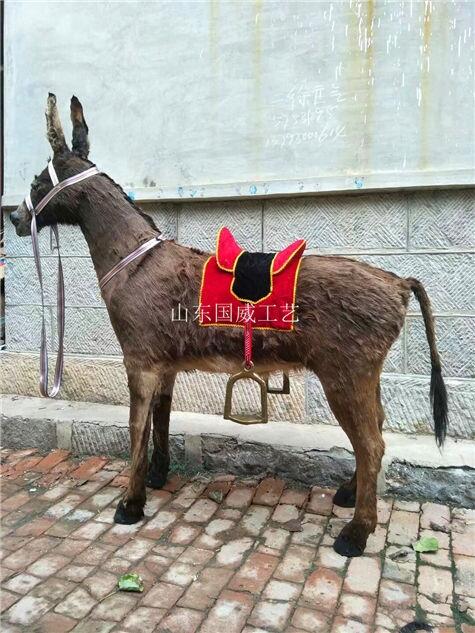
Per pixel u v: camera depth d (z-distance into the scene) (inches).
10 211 169.2
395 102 130.1
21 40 163.8
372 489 95.7
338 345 92.7
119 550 99.2
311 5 134.5
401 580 89.7
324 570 92.4
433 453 121.2
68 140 161.9
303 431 135.5
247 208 144.6
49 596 86.0
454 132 126.7
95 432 143.6
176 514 112.7
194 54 145.4
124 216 110.0
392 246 134.5
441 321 132.3
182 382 150.8
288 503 116.6
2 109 179.5
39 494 122.8
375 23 130.1
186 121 147.5
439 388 98.7
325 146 135.9
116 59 153.3
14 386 170.9
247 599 84.8
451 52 125.7
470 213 128.5
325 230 139.0
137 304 104.0
